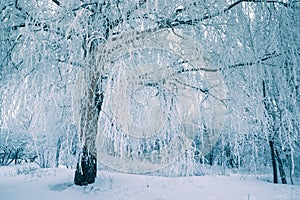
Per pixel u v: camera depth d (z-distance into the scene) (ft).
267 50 18.38
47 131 18.42
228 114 19.77
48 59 16.38
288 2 18.20
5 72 16.71
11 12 17.38
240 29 18.86
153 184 24.02
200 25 19.25
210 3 18.56
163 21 18.66
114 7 17.67
